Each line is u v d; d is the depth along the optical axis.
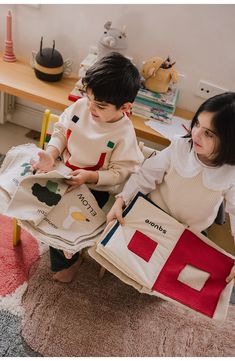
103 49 1.39
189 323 1.32
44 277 1.33
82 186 1.11
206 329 1.32
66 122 1.16
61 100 1.44
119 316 1.28
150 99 1.42
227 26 1.38
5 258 1.35
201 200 1.04
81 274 1.38
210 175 0.99
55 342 1.16
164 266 0.99
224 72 1.49
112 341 1.21
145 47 1.53
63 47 1.64
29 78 1.53
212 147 0.91
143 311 1.32
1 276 1.29
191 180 1.02
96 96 1.01
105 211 1.23
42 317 1.21
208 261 1.02
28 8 1.56
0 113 1.89
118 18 1.48
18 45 1.69
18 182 1.08
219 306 0.96
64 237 1.01
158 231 1.03
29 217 1.00
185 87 1.58
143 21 1.46
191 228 1.09
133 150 1.16
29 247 1.42
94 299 1.31
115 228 1.01
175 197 1.07
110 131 1.12
